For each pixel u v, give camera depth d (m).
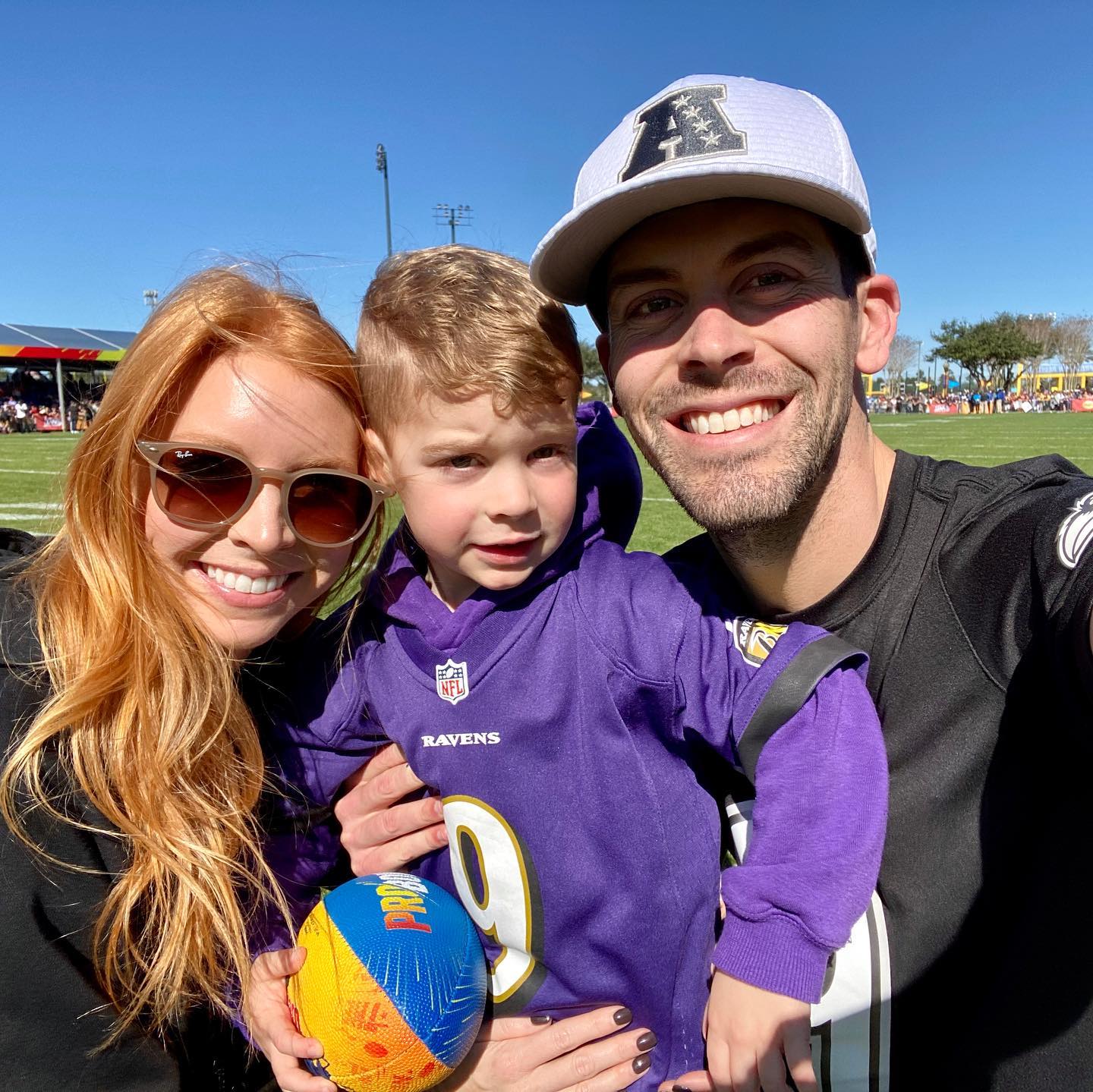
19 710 0.54
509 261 0.66
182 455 0.55
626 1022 0.58
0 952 0.52
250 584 0.58
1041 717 0.50
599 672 0.58
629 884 0.57
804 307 0.54
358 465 0.62
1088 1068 0.47
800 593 0.59
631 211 0.54
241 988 0.59
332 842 0.70
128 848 0.56
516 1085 0.57
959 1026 0.52
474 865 0.60
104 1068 0.55
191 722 0.57
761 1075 0.51
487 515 0.59
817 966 0.51
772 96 0.54
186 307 0.56
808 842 0.52
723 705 0.57
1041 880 0.49
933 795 0.52
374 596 0.65
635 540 2.59
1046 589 0.48
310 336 0.58
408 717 0.62
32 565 0.60
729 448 0.56
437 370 0.57
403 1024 0.56
